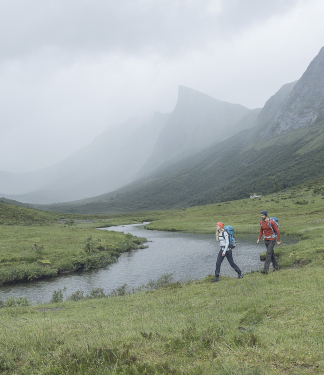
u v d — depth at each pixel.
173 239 49.03
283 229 43.19
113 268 27.70
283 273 12.27
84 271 27.27
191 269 24.28
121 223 102.88
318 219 46.59
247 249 31.53
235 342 5.11
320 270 11.88
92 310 10.77
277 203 93.81
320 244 21.52
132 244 40.78
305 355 4.23
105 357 4.85
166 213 136.88
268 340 5.07
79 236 45.59
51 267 27.05
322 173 199.88
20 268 24.31
